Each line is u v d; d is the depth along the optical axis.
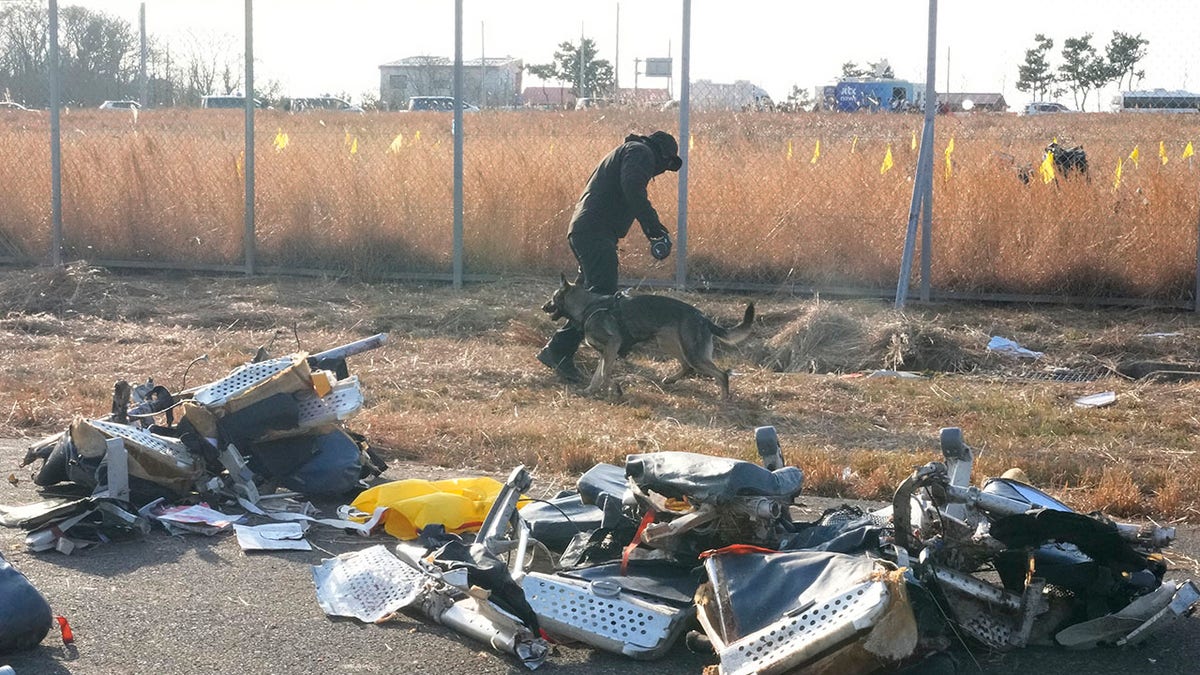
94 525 4.80
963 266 10.31
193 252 11.89
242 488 5.26
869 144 13.40
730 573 3.65
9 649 3.71
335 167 11.89
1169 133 16.31
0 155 12.34
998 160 11.14
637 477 4.14
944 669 3.58
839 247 10.59
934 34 9.64
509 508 4.30
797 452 6.11
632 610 3.86
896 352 8.83
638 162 8.20
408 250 11.51
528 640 3.76
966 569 3.85
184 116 13.95
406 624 4.05
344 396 5.50
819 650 3.25
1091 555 3.81
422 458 6.28
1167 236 9.95
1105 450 6.34
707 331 7.81
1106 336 9.02
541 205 11.41
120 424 5.31
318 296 10.84
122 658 3.74
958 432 4.02
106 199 12.03
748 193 10.97
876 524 4.11
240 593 4.32
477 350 9.09
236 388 5.46
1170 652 3.87
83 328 9.66
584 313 7.99
